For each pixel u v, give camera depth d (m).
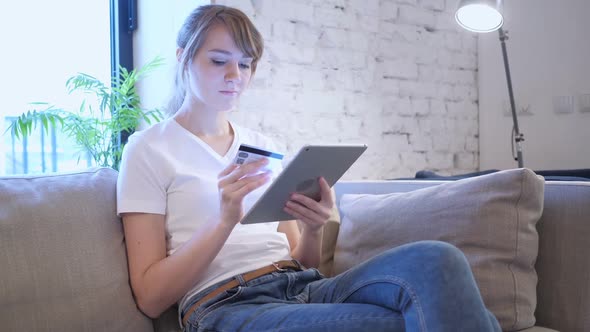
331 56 2.76
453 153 3.28
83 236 1.29
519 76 3.17
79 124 2.33
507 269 1.37
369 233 1.61
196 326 1.27
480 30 2.55
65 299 1.22
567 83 2.96
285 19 2.60
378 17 2.94
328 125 2.76
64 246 1.25
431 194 1.52
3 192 1.26
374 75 2.93
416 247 1.12
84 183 1.39
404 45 3.05
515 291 1.35
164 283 1.27
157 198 1.36
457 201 1.45
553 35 3.00
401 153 3.05
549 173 2.25
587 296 1.36
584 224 1.38
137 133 1.43
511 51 3.21
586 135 2.89
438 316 1.02
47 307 1.19
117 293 1.29
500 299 1.35
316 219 1.38
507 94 3.23
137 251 1.34
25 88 2.43
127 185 1.35
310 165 1.24
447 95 3.24
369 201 1.70
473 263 1.38
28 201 1.27
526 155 3.17
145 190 1.35
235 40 1.40
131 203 1.34
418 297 1.05
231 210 1.26
